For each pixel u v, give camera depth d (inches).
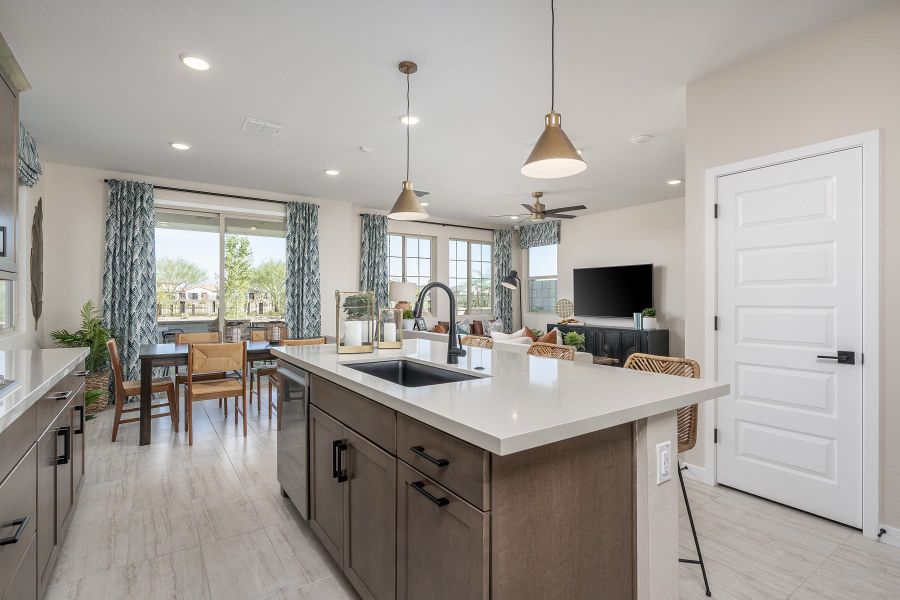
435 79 117.4
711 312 112.7
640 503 56.9
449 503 47.2
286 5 87.7
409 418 54.5
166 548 82.5
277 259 247.3
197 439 146.1
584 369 76.0
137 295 200.1
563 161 81.4
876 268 87.0
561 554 48.9
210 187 224.5
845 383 91.3
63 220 190.2
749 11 89.0
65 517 80.4
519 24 93.6
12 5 87.3
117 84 119.9
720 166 111.5
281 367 101.7
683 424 74.1
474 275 353.1
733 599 68.9
